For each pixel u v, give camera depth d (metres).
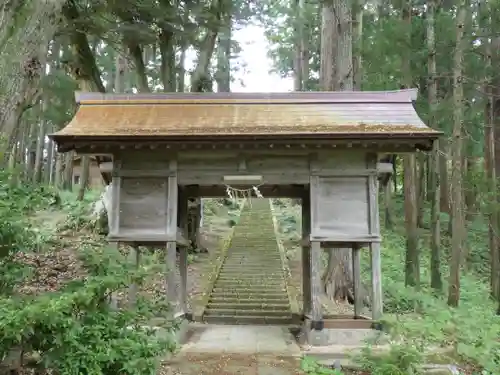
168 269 5.81
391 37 13.10
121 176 8.84
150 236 8.66
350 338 8.35
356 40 14.30
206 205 23.89
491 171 13.76
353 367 7.18
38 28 6.75
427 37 13.87
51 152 26.27
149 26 13.83
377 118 8.91
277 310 11.50
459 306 10.84
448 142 13.77
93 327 4.41
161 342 5.00
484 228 19.75
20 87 6.54
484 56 13.79
